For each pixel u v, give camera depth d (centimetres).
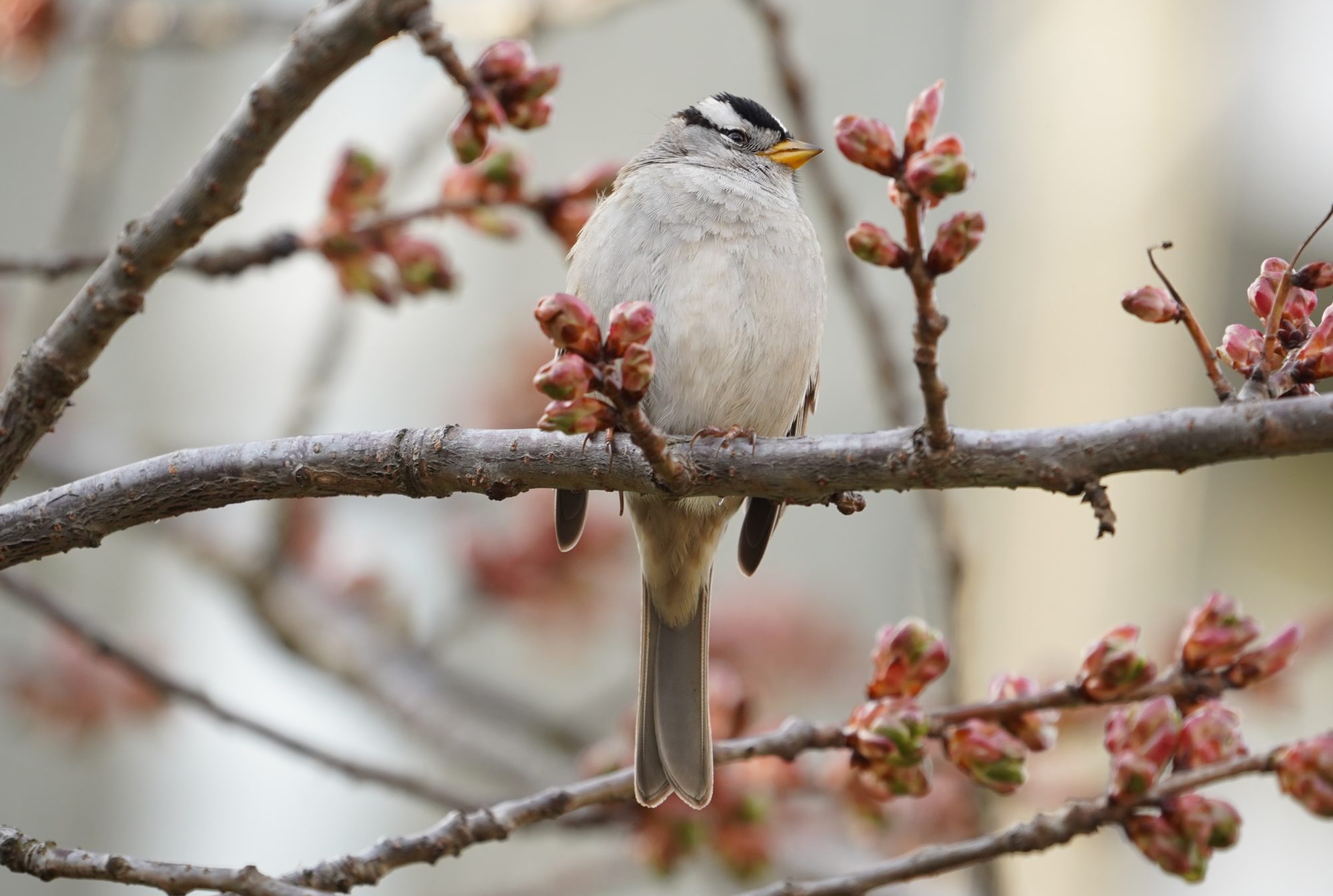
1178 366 1264
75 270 652
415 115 929
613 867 983
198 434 1320
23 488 1131
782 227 704
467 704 1091
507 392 1091
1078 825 509
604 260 696
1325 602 1233
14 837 461
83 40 931
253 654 1291
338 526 1152
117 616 1263
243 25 962
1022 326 1309
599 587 1080
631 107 1334
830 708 1088
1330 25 1284
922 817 865
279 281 1362
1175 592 1297
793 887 522
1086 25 1317
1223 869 1274
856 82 1338
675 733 588
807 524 1299
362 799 1266
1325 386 1244
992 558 1288
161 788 1262
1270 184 1280
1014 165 1333
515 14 887
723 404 693
